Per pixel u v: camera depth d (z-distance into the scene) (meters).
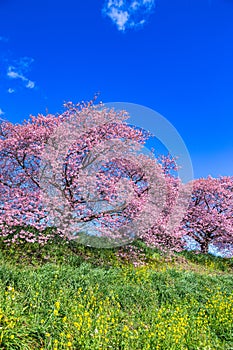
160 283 9.85
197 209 19.03
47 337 5.31
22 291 6.64
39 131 11.90
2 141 11.92
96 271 9.30
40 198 11.20
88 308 6.92
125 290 8.53
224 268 16.34
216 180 20.84
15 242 10.77
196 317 8.24
